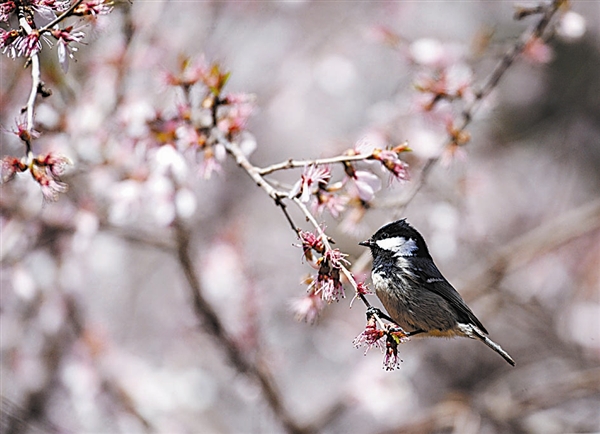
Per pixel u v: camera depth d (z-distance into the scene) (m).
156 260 14.69
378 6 13.99
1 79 10.56
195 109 7.79
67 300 11.88
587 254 14.99
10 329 11.90
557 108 16.72
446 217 11.20
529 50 9.05
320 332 14.25
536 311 14.65
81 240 10.15
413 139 10.12
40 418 11.80
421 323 7.53
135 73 10.64
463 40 14.04
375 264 7.60
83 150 9.35
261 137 14.99
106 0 5.48
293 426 11.45
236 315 11.27
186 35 12.30
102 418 12.25
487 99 9.98
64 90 9.66
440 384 15.11
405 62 9.90
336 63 14.09
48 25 5.16
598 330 14.54
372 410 11.52
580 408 13.54
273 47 14.27
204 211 14.04
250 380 11.30
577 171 16.38
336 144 10.45
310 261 5.35
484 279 12.54
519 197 15.83
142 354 13.88
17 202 9.95
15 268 10.16
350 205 7.85
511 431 12.51
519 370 14.99
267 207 15.20
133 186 8.88
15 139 8.65
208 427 12.77
